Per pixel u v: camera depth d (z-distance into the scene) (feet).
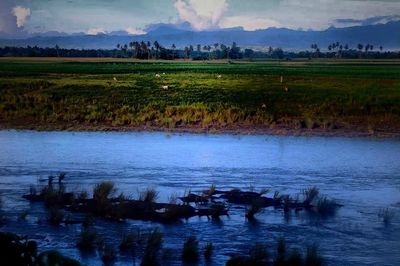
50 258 31.32
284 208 70.49
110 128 140.67
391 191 81.15
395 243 58.23
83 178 86.58
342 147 119.75
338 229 62.69
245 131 137.69
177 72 395.34
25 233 59.41
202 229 62.23
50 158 102.99
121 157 104.32
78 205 69.62
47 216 65.51
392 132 140.36
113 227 62.23
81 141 123.44
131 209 67.67
